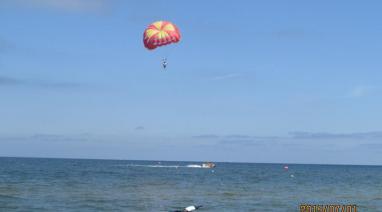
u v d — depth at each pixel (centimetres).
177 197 6066
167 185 8444
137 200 5578
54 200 5356
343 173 19475
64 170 15050
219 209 4903
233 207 5100
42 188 6962
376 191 8012
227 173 16038
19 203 4991
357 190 8188
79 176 11106
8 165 19362
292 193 7188
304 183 10338
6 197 5491
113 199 5628
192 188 7800
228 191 7250
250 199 6006
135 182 9162
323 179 12725
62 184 7981
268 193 7044
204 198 5994
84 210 4631
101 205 5028
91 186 7681
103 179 10012
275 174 16212
